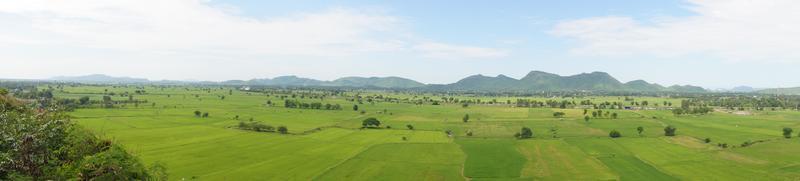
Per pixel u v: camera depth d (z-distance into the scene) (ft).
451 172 336.29
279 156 376.07
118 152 128.77
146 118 567.18
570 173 339.16
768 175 328.70
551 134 567.18
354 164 353.10
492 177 322.75
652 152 433.89
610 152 435.53
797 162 370.94
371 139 497.05
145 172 132.77
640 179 320.50
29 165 110.11
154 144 399.24
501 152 430.20
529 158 400.88
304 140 472.44
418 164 362.12
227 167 323.98
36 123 116.16
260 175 302.45
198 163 331.77
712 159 394.32
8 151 105.81
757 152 420.36
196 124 549.13
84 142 132.05
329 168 334.03
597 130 594.65
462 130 599.98
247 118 646.74
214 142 428.15
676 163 378.32
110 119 529.45
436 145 465.06
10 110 122.11
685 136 541.75
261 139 462.19
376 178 308.19
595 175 332.60
